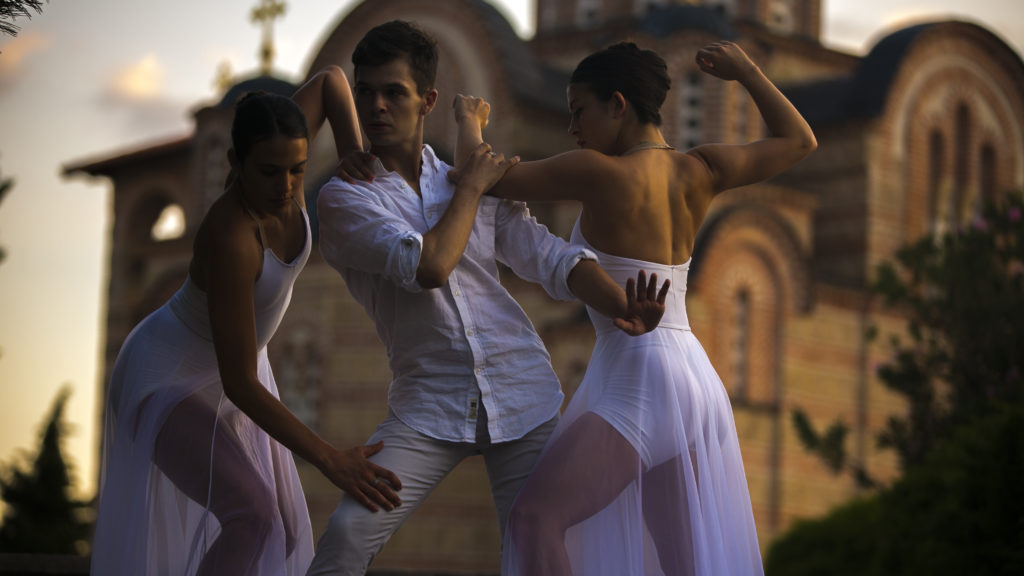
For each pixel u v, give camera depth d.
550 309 23.66
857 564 12.83
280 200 4.48
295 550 5.07
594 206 4.71
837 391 25.81
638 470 4.53
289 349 24.84
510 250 4.79
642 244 4.71
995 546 9.90
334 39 28.61
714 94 26.72
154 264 28.00
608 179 4.66
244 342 4.48
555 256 4.66
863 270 28.25
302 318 24.80
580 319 22.86
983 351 14.62
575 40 31.75
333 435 24.11
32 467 29.38
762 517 24.38
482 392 4.62
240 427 4.87
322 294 24.66
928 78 29.91
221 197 4.58
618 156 4.85
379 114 4.68
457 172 4.80
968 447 10.52
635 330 4.37
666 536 4.53
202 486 4.70
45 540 28.48
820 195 29.16
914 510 11.20
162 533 4.73
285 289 4.74
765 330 24.94
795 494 24.73
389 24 4.73
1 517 28.97
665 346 4.68
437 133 27.38
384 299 4.73
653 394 4.59
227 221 4.50
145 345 4.88
